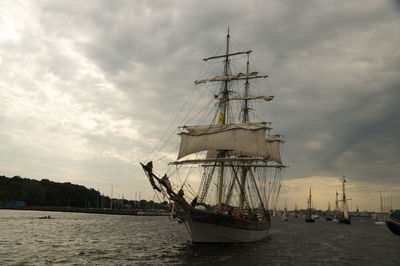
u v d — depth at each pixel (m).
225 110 70.75
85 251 46.97
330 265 42.19
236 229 55.16
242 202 76.19
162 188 50.66
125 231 85.38
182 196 51.03
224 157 68.06
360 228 151.50
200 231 51.03
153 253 45.69
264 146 68.19
